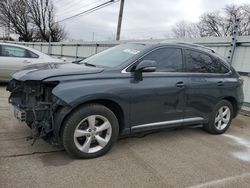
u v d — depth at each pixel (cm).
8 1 5325
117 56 460
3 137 444
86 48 1697
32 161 373
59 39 5466
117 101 402
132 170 374
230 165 420
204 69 527
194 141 516
